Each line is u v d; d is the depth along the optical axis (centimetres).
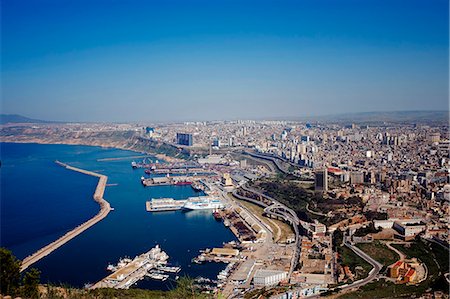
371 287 16088
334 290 16025
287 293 15888
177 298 11575
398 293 15100
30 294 9831
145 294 13350
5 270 9694
